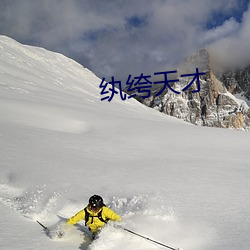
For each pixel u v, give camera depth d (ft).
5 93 124.26
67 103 139.54
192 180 35.50
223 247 17.26
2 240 16.97
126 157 51.62
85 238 18.66
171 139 74.69
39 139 57.77
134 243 17.49
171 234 19.04
